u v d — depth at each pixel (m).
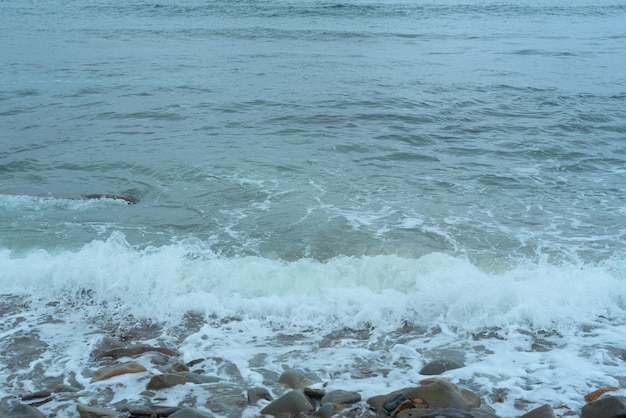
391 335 5.96
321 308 6.39
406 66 21.09
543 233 8.41
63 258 7.46
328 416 4.36
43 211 9.13
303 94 16.67
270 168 10.88
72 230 8.47
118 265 7.20
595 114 14.89
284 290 6.79
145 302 6.62
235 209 9.19
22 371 5.28
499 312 6.25
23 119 14.13
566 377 5.01
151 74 19.30
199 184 10.16
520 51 24.61
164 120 14.11
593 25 33.81
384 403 4.49
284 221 8.72
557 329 5.98
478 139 12.85
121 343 5.80
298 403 4.46
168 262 7.29
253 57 22.61
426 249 7.87
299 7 37.59
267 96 16.42
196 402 4.62
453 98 16.39
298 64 21.28
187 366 5.28
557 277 6.88
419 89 17.41
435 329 6.07
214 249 7.85
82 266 7.16
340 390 4.71
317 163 11.19
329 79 18.73
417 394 4.52
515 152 12.02
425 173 10.80
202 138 12.70
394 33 29.45
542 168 11.14
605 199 9.69
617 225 8.70
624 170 11.06
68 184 10.22
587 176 10.76
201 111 14.88
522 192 9.95
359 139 12.69
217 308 6.46
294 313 6.34
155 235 8.31
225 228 8.52
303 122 13.95
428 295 6.46
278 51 24.05
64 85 17.64
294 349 5.66
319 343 5.80
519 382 4.95
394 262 7.30
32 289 6.90
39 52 23.38
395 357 5.49
